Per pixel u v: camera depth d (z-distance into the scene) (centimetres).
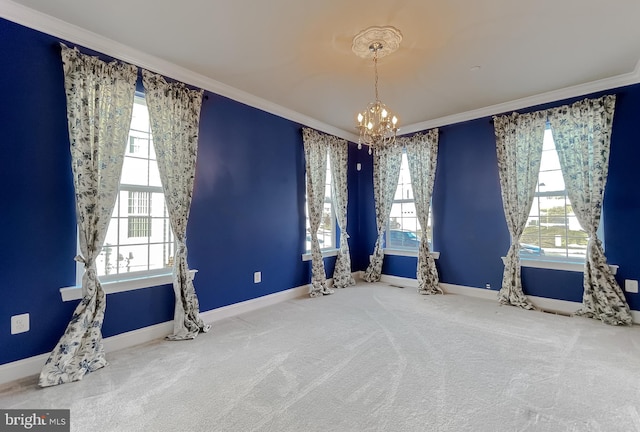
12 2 208
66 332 222
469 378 209
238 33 243
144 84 275
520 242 389
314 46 261
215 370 222
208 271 329
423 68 300
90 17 224
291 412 174
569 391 193
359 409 176
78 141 234
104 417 170
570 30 239
